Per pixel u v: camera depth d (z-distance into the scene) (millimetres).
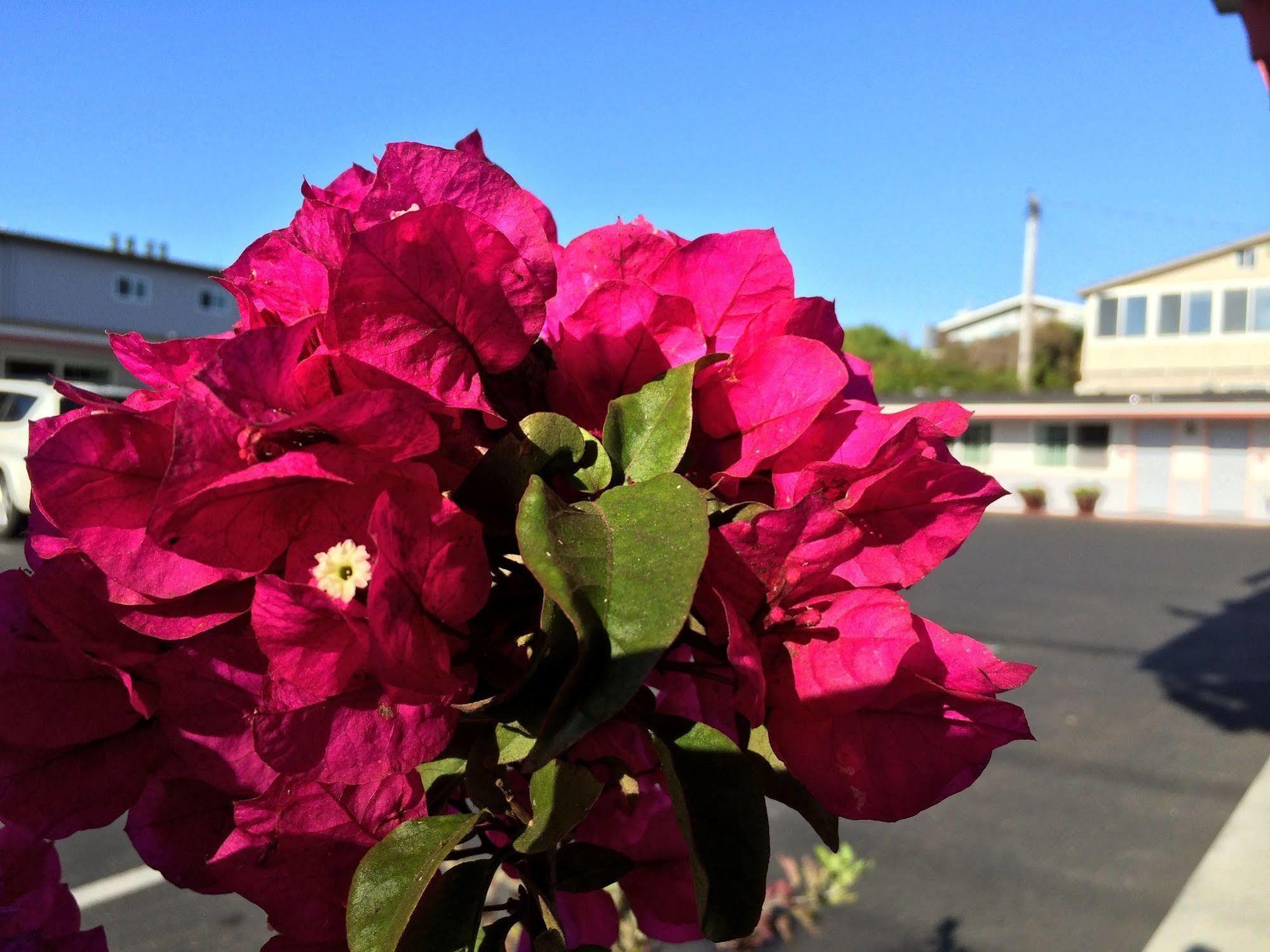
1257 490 23969
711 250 741
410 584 547
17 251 24781
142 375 724
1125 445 25156
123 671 662
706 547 525
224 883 675
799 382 690
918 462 671
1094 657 9680
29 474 590
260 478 549
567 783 583
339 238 661
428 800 672
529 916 646
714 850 585
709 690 754
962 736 634
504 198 650
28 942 800
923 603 12562
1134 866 4715
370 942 551
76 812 692
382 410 547
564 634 534
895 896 4355
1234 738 6934
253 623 543
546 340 760
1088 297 28516
